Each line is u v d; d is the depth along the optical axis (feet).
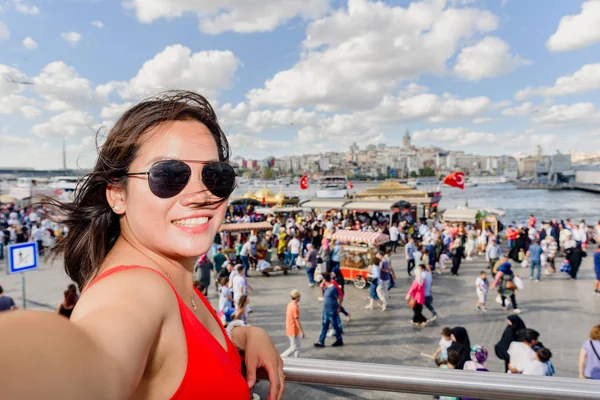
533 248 51.55
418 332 34.06
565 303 41.78
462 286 49.75
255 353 4.13
